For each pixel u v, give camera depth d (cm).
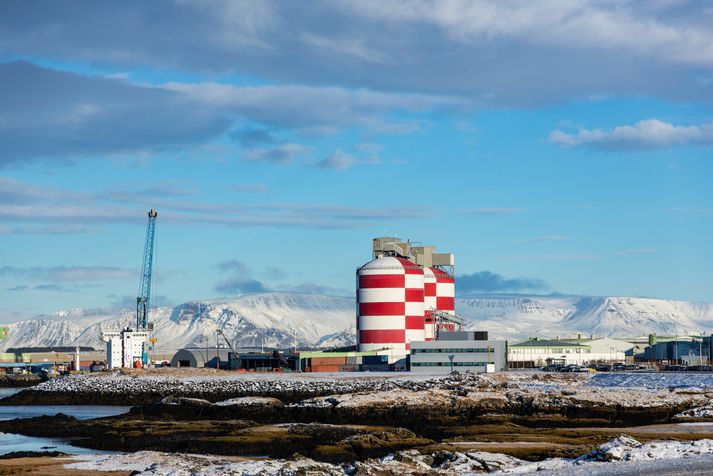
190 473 12656
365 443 15638
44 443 17838
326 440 16650
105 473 13338
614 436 15700
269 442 16562
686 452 13050
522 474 11962
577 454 13788
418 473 12044
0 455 15312
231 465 13162
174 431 18462
